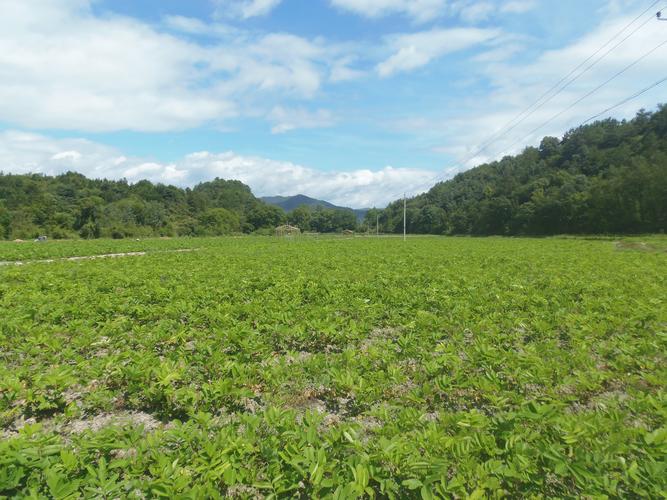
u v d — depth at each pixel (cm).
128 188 13950
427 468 350
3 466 344
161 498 331
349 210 18150
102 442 392
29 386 604
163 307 1059
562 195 8462
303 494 363
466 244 4897
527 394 563
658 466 343
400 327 938
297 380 622
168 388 539
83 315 975
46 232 8244
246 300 1184
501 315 952
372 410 521
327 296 1150
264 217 15225
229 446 383
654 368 631
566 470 346
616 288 1241
